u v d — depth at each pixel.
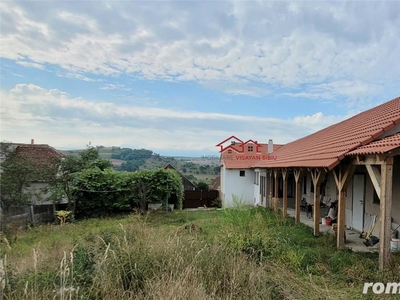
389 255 5.64
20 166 14.37
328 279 5.15
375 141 6.73
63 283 3.58
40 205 15.34
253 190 23.83
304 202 15.50
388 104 11.11
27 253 6.36
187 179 29.02
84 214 17.00
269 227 9.48
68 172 16.64
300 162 9.87
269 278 4.74
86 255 4.57
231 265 4.50
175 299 3.21
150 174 18.25
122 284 3.86
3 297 3.34
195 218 13.90
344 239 7.59
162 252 4.58
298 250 6.45
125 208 17.58
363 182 9.28
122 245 4.75
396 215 7.57
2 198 13.58
